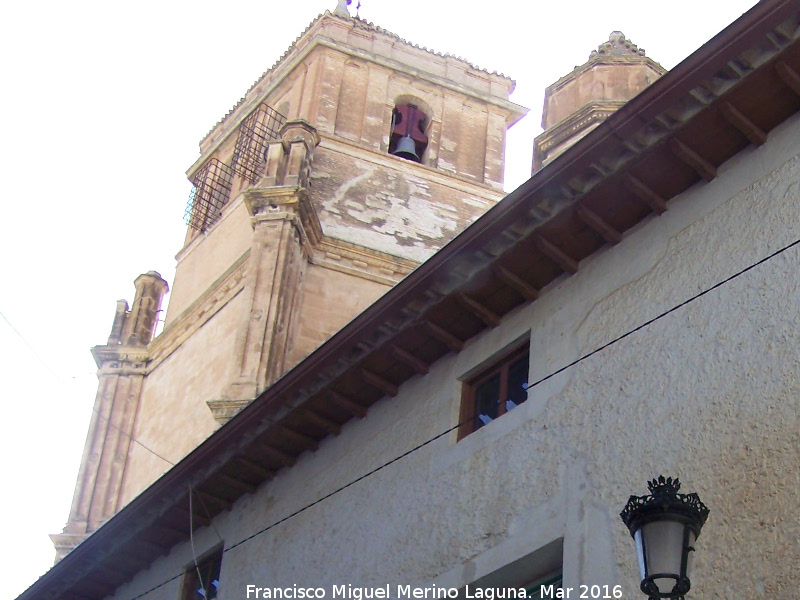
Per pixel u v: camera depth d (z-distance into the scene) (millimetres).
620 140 13898
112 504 31422
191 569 19672
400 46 37750
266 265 30281
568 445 13773
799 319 12195
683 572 9773
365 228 32938
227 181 36562
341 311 30938
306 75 36500
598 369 13961
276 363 28922
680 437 12625
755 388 12219
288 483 18172
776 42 12938
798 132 13312
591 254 14961
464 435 15625
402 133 36562
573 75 22031
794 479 11453
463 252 15227
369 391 17125
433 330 16094
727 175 13805
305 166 32656
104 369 33656
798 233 12703
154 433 31625
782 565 11164
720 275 13211
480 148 36688
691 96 13438
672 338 13305
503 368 15648
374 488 16359
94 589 21312
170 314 34500
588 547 12852
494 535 14078
